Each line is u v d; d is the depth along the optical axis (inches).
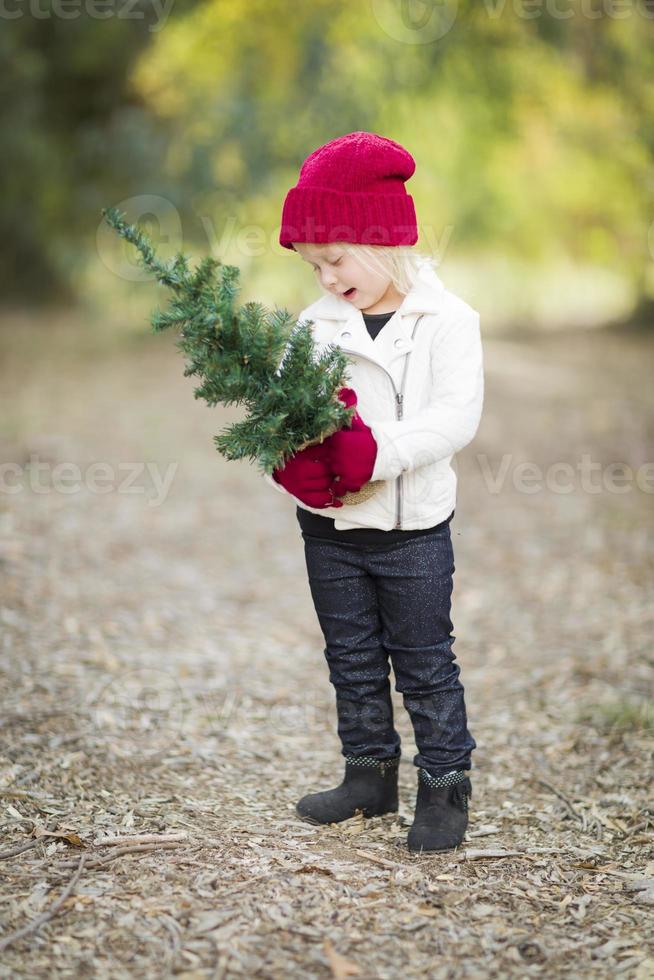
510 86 527.2
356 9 490.6
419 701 124.1
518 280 741.3
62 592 226.4
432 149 563.2
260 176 526.3
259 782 148.6
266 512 309.7
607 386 495.8
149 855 115.0
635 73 509.4
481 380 119.3
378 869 115.6
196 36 539.5
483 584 251.6
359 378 120.4
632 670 194.7
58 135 663.8
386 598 122.9
